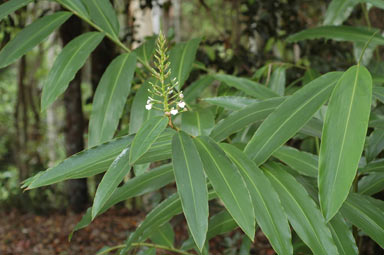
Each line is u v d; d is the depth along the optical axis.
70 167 1.03
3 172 7.49
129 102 2.01
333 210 0.90
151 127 0.96
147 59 1.32
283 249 0.98
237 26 4.05
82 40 1.22
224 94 1.72
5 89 9.23
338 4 1.51
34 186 1.00
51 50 7.08
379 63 1.72
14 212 6.05
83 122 5.53
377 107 1.53
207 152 1.00
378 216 1.15
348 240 1.10
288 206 1.07
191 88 1.52
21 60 6.72
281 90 1.67
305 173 1.17
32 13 4.36
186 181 0.95
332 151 0.94
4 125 8.20
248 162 1.04
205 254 1.33
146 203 5.07
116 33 1.29
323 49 3.31
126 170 0.98
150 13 5.45
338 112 0.96
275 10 3.46
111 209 5.80
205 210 0.93
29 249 4.79
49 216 5.87
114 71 1.22
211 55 3.18
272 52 4.33
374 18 3.46
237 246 3.55
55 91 1.14
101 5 1.30
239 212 0.94
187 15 6.77
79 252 4.66
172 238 1.55
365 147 1.33
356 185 1.33
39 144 7.84
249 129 1.45
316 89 1.06
